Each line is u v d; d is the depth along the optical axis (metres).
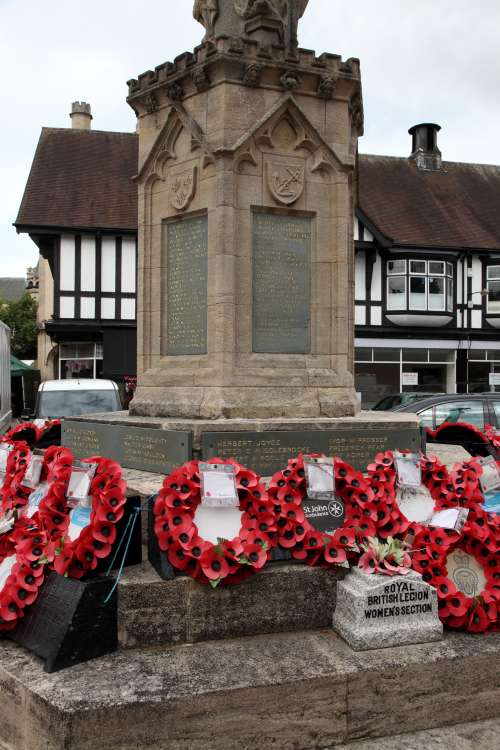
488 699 3.35
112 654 3.30
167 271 5.46
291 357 5.18
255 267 5.09
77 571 3.40
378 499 3.84
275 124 5.06
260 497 3.65
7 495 4.27
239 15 5.45
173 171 5.32
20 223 21.39
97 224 21.77
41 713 2.87
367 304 23.92
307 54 5.08
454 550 3.86
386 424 4.86
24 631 3.39
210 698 2.92
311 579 3.62
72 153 24.36
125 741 2.82
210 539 3.57
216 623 3.48
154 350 5.48
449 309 24.44
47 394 11.77
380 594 3.45
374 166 27.34
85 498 3.58
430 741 3.14
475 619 3.61
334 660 3.24
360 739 3.15
